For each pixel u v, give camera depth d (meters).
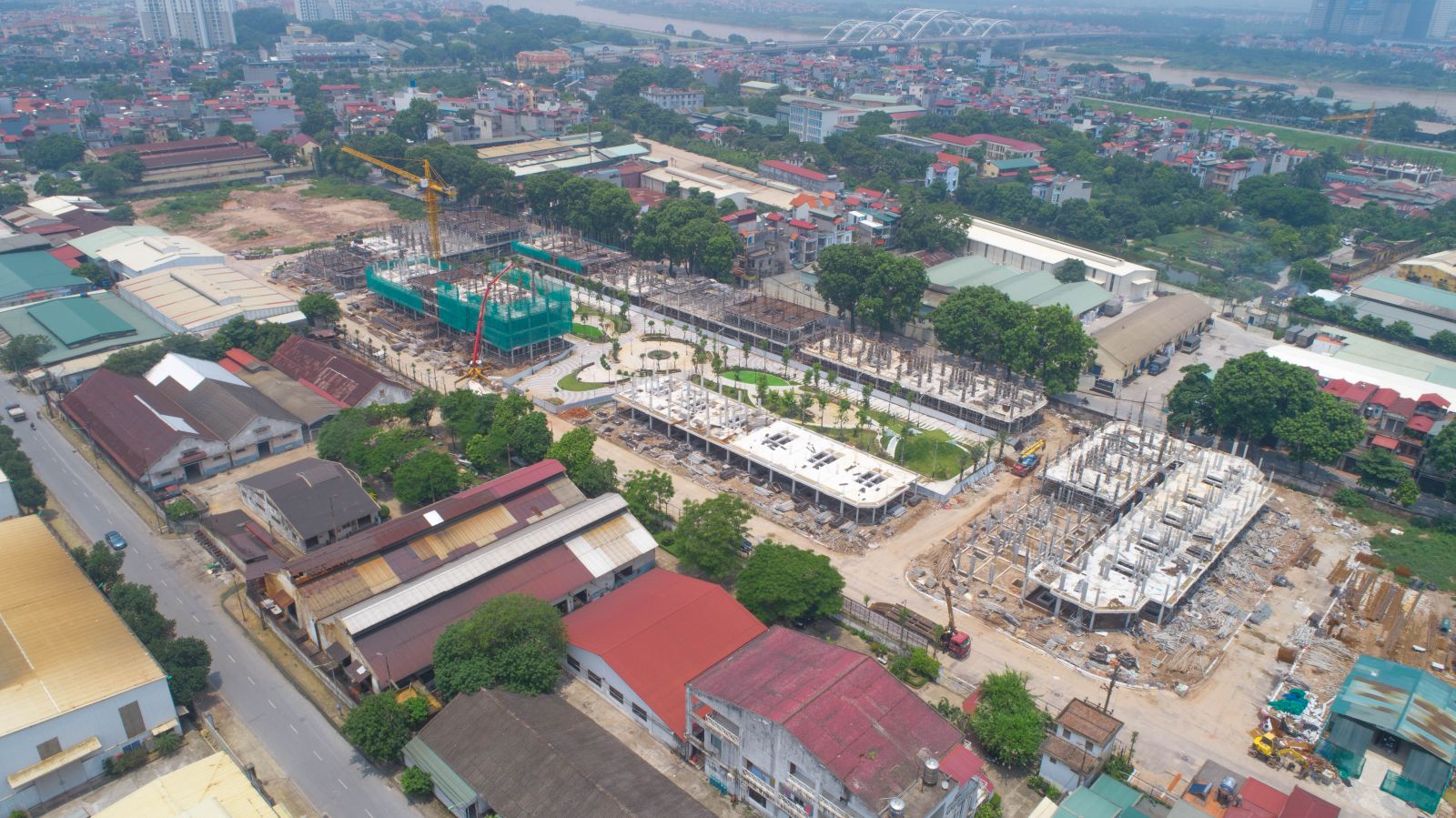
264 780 118.50
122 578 147.62
